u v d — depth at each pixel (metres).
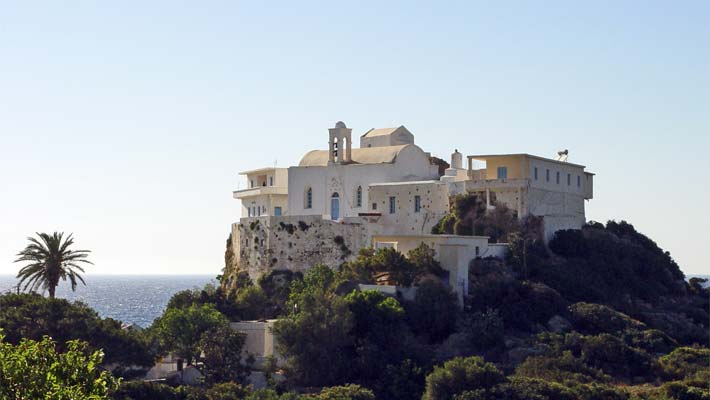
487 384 148.38
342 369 160.12
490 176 196.50
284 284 195.75
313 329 161.62
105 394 89.75
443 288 174.50
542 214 197.00
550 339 168.75
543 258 191.38
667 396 148.88
